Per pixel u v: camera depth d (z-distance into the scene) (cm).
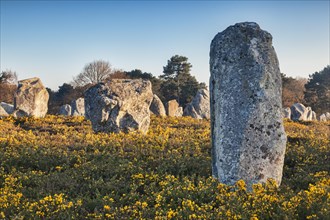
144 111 2019
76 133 1922
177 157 1298
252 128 930
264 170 925
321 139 1811
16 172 1114
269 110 940
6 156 1293
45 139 1722
